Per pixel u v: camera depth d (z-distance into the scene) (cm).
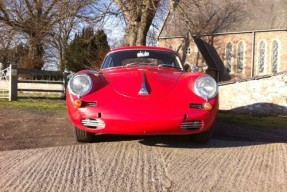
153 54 623
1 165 396
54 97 1507
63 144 514
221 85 1909
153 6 1452
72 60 2822
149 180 345
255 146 516
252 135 655
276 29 4269
